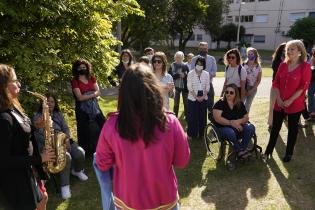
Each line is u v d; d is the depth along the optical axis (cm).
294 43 453
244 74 621
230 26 4288
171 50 3909
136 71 178
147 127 176
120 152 186
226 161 500
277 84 486
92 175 480
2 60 487
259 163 505
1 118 231
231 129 500
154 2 2277
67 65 576
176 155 194
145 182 189
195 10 2997
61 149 312
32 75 478
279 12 4322
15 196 249
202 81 601
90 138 528
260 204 396
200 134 619
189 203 402
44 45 516
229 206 394
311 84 666
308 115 666
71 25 561
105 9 626
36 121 425
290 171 476
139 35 2472
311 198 405
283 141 591
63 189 417
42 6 466
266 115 757
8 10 442
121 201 197
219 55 3825
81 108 524
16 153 245
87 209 393
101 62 635
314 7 4031
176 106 741
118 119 182
